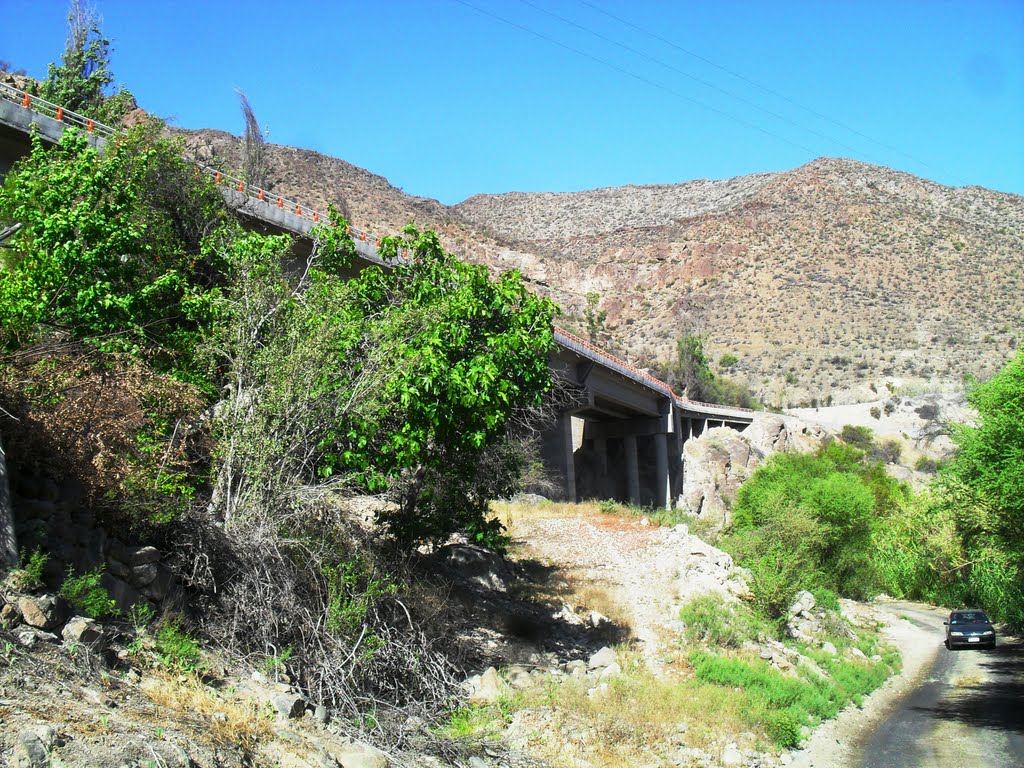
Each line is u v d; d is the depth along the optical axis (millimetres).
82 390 10547
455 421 14641
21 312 11102
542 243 198125
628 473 68125
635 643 19359
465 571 20469
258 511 12117
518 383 15875
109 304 11938
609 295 152750
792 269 146000
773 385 115938
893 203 162625
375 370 13633
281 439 12773
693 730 14562
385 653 12086
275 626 11133
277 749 8180
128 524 10656
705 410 77250
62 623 8398
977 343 118438
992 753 16188
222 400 13156
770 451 77812
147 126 19297
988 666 28156
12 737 6246
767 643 22344
